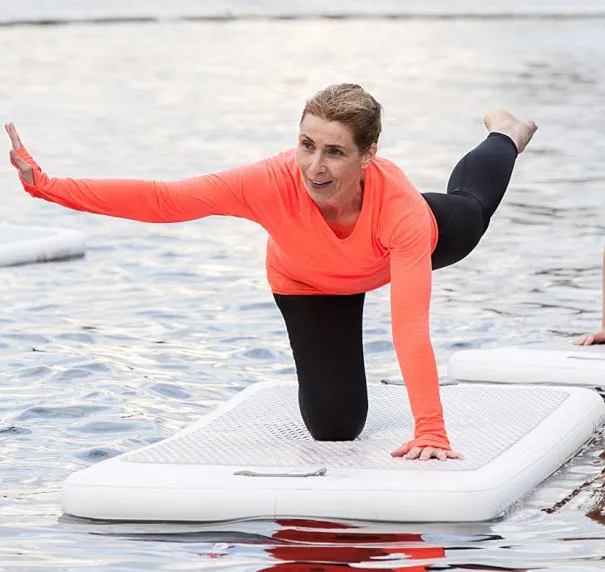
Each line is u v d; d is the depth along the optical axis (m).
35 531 14.54
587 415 18.53
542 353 21.95
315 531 14.38
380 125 15.41
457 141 55.22
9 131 15.31
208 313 26.38
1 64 90.19
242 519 14.85
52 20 125.94
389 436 17.38
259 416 18.52
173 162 48.56
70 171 46.03
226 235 35.66
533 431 17.28
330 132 14.99
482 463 15.69
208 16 135.25
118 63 92.88
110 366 22.14
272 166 15.98
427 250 15.87
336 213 15.98
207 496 14.93
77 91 76.44
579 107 67.81
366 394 17.47
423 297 15.72
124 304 27.11
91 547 14.00
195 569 13.30
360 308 17.45
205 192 15.73
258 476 15.32
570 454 17.42
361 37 115.69
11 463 17.02
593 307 26.62
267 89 77.75
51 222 37.03
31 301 27.17
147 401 20.11
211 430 17.70
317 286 16.95
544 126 60.53
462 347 23.56
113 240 34.53
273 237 16.41
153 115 65.81
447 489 14.82
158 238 34.94
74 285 28.94
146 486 15.08
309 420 17.28
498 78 82.69
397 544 13.95
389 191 15.78
